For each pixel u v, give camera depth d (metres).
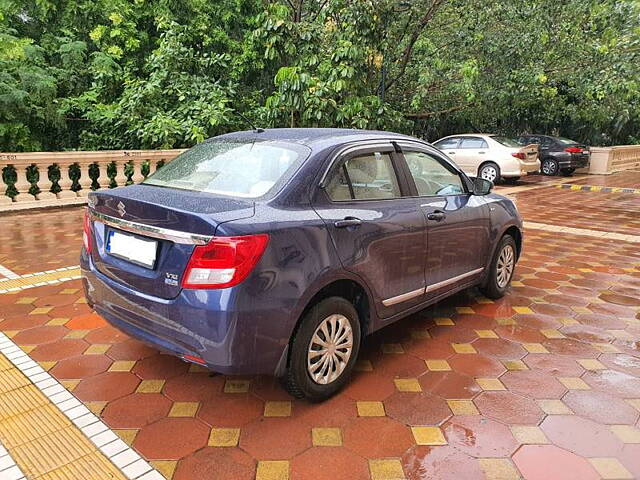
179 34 13.01
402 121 12.40
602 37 13.01
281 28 11.18
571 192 13.29
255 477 2.32
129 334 2.87
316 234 2.75
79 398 2.94
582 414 2.87
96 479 2.29
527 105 16.94
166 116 11.80
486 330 4.05
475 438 2.63
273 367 2.63
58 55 13.11
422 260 3.60
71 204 9.29
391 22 12.12
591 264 6.09
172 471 2.35
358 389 3.12
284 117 11.20
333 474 2.35
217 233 2.41
